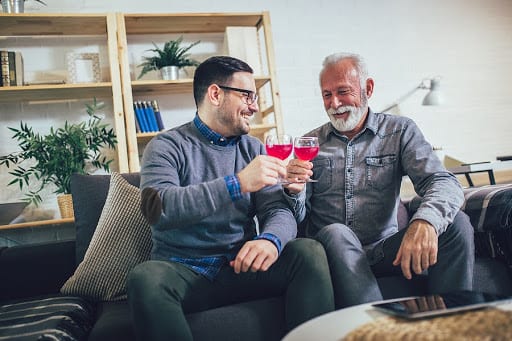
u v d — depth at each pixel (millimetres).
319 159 1826
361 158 1769
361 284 1369
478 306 896
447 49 3992
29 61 3205
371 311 954
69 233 3197
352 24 3803
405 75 3877
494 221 1658
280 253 1380
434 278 1445
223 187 1307
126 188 1788
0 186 3135
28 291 1806
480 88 4035
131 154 2947
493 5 4137
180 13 3115
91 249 1691
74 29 3164
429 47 3951
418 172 1649
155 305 1166
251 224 1568
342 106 1762
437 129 3910
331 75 1789
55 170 2859
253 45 3279
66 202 2852
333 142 1843
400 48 3887
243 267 1277
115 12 3227
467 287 1416
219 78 1519
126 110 2973
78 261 1793
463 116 3975
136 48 3393
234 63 1552
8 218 2822
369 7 3852
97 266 1655
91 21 3055
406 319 870
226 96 1515
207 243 1419
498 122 4047
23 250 1852
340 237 1448
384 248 1531
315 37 3719
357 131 1822
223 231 1462
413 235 1369
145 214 1366
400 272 1539
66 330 1210
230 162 1550
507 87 4094
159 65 3152
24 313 1400
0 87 2850
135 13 3076
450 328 787
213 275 1373
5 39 3186
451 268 1424
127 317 1311
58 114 3244
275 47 3641
